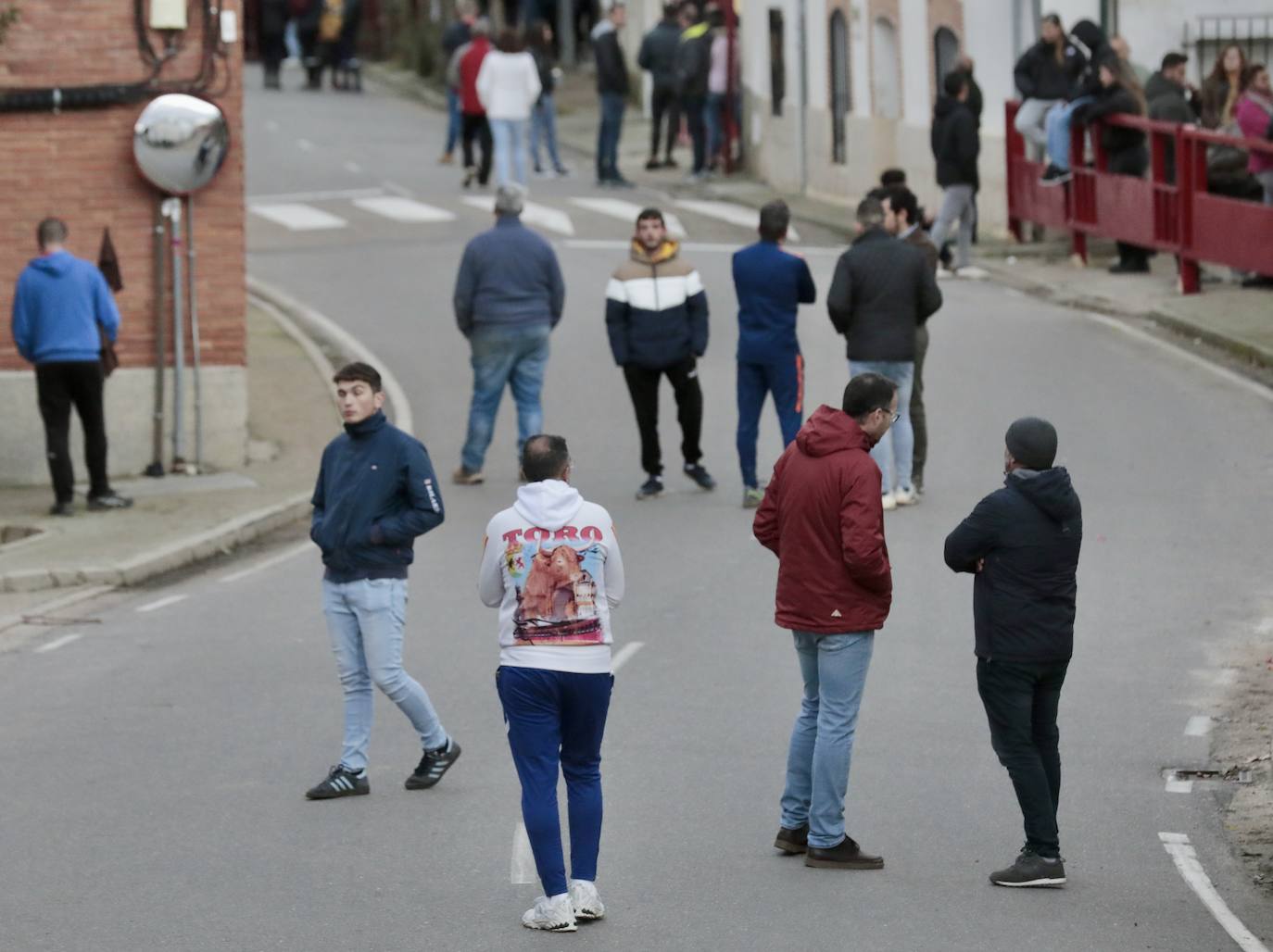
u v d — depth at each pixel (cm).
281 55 15412
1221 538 4025
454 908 2394
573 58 15425
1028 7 7675
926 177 8394
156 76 5128
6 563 4319
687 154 11550
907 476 4362
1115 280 6806
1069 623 2414
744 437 4497
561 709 2338
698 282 4559
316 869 2541
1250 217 5962
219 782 2911
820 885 2448
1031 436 2398
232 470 5272
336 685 3403
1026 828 2433
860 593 2450
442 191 9925
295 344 6575
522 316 4800
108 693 3412
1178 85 6781
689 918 2345
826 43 9462
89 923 2370
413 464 2756
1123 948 2241
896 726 3067
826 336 6316
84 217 5159
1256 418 4941
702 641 3559
